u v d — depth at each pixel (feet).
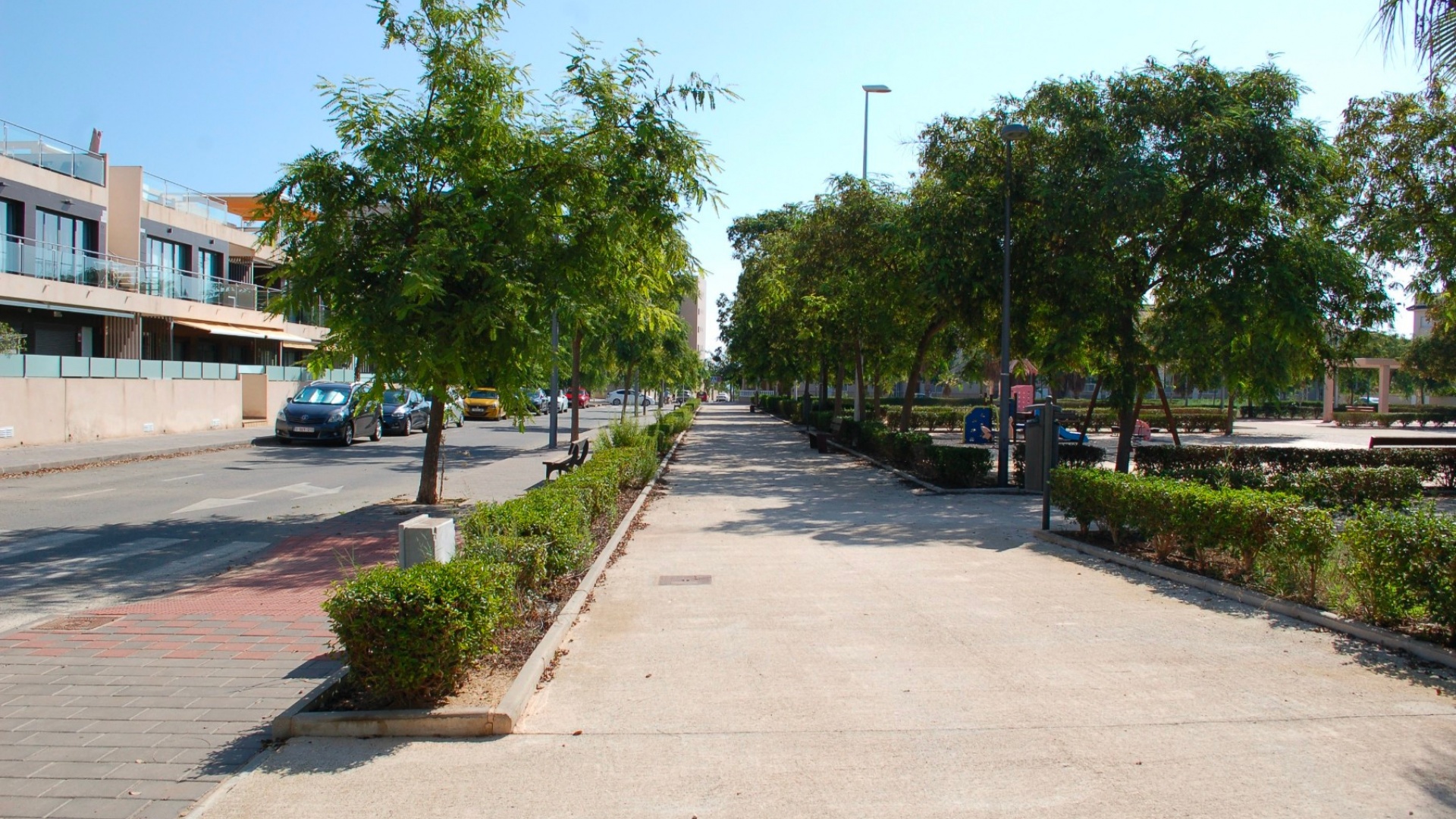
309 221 35.27
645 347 108.78
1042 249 54.34
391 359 33.68
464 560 17.79
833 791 12.51
